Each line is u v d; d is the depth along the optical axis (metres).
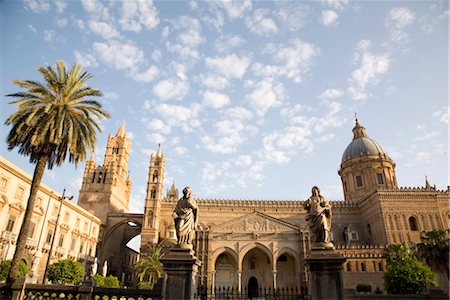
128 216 79.69
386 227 67.69
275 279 61.28
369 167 81.88
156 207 76.75
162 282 13.38
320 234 12.90
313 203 13.61
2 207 39.28
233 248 63.53
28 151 25.12
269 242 63.94
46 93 25.14
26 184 43.88
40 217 47.50
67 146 25.88
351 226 77.81
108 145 97.19
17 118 24.05
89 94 26.95
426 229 67.69
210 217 77.25
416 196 70.62
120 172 92.81
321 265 12.11
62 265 42.09
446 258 38.41
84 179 83.31
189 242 13.48
